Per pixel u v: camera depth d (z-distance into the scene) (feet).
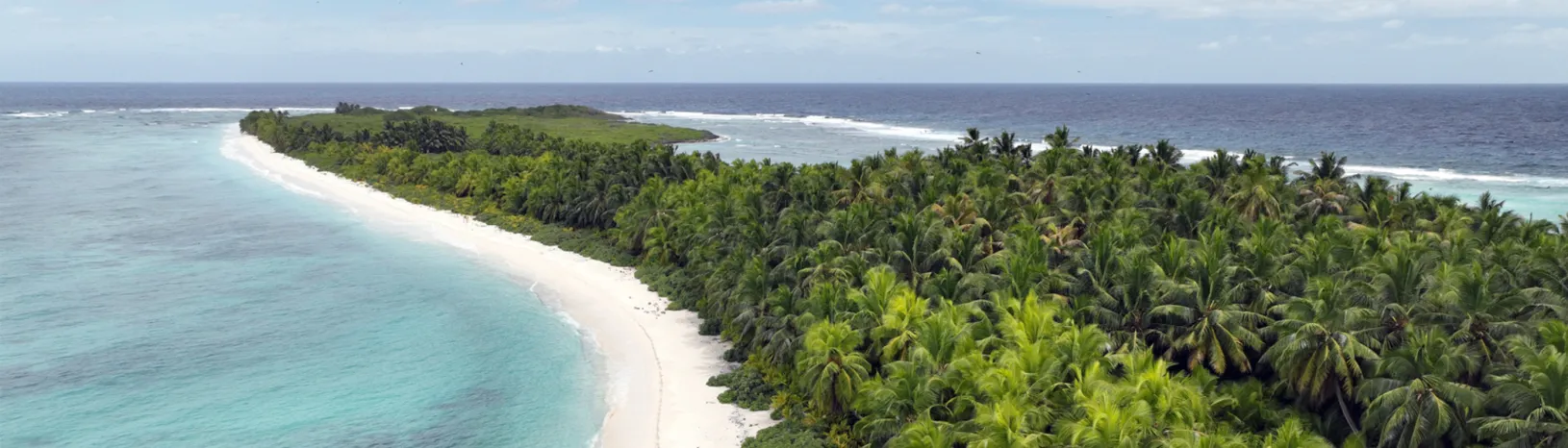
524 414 179.01
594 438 167.22
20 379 199.93
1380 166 547.90
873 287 169.07
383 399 188.03
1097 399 121.49
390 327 236.43
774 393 178.70
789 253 216.74
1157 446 113.70
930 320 149.59
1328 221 225.35
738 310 203.31
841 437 154.92
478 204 397.80
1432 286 154.30
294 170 549.54
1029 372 134.21
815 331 159.94
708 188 306.14
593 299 255.09
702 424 167.94
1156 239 213.25
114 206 427.74
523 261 302.66
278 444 166.40
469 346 220.23
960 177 311.27
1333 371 143.54
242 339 227.40
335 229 368.48
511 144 563.48
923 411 132.57
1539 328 133.49
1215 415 139.85
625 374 197.36
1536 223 224.12
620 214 305.32
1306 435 122.93
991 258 190.19
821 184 294.46
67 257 319.47
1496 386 125.80
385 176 488.85
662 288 257.75
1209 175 312.29
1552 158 591.78
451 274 289.94
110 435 171.22
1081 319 161.58
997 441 117.80
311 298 264.52
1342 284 157.69
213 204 433.48
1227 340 153.99
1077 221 232.94
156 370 205.67
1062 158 333.83
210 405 185.37
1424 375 128.57
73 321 242.78
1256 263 173.47
